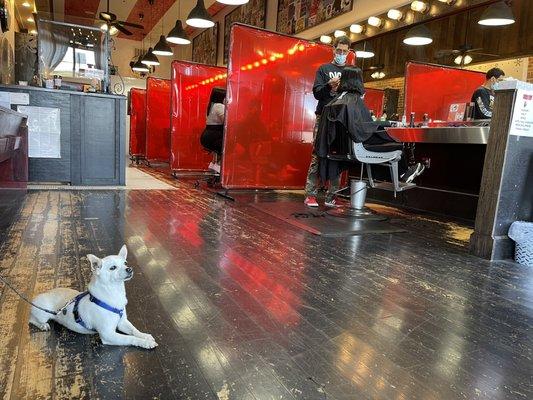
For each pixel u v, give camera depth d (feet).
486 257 8.57
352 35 22.98
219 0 17.89
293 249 8.49
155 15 39.96
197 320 4.92
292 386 3.70
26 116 13.38
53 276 5.99
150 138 28.32
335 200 14.83
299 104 16.52
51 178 14.88
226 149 15.55
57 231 8.64
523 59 15.98
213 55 40.55
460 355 4.48
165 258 7.29
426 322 5.29
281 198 15.81
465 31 17.54
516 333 5.10
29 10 32.73
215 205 13.35
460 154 13.96
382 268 7.55
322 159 12.20
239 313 5.20
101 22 16.76
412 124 15.74
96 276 4.12
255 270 6.97
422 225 12.16
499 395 3.77
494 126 8.49
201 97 21.91
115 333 4.17
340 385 3.77
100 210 11.19
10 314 4.76
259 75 15.60
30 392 3.38
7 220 9.40
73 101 14.76
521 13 15.49
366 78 22.89
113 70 27.04
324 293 6.11
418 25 18.37
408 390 3.76
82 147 15.19
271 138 16.25
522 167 8.58
